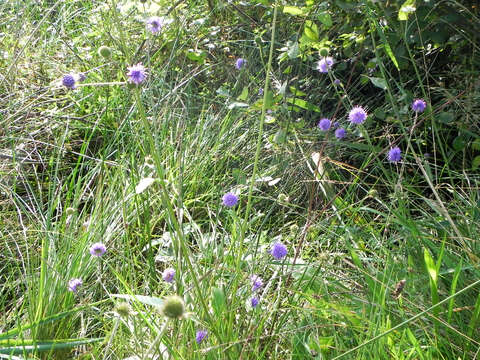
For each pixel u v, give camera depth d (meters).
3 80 1.50
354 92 1.57
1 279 1.12
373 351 0.79
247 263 0.99
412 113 1.36
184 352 0.80
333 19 1.56
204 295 0.87
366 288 0.95
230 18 1.99
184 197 1.33
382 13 1.35
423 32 1.35
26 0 2.10
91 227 1.12
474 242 1.00
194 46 1.85
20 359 0.80
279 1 1.57
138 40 1.94
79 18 2.22
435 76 1.48
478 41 1.33
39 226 1.20
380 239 1.09
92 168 1.43
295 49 1.21
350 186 1.24
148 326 0.87
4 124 1.41
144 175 1.27
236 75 1.76
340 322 0.87
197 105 1.74
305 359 0.84
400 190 1.13
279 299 0.88
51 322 0.91
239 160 1.47
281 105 1.38
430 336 0.85
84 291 1.03
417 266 0.99
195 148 1.49
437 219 1.11
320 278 0.96
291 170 1.36
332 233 1.06
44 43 1.87
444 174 1.35
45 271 0.97
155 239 1.21
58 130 1.57
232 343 0.76
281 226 1.29
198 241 1.10
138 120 1.52
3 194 1.31
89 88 1.69
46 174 1.46
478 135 1.28
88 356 0.91
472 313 0.86
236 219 1.03
